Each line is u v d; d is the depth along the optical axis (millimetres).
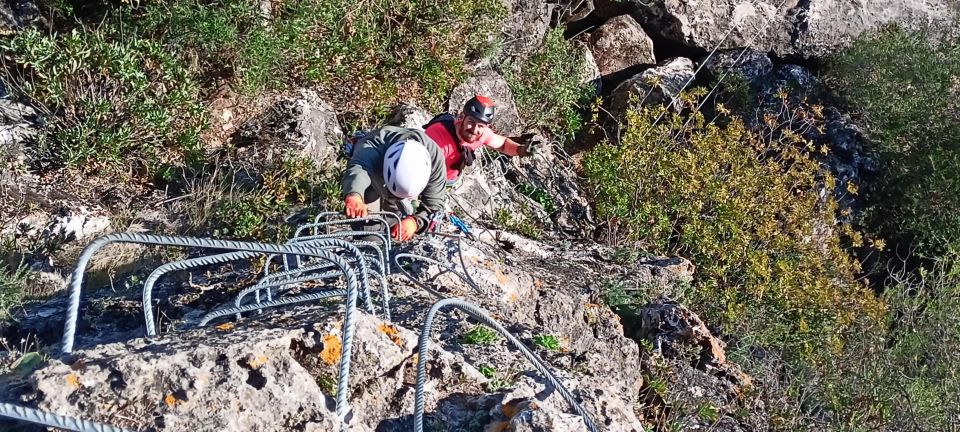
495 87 9953
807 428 6117
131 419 2234
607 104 11828
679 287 7555
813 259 8578
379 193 4434
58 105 7129
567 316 5598
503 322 4461
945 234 10492
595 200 9391
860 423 6609
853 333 8227
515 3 10891
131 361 2303
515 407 2777
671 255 8789
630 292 6867
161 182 7371
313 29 8789
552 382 2814
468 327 4066
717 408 5727
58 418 1869
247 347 2434
